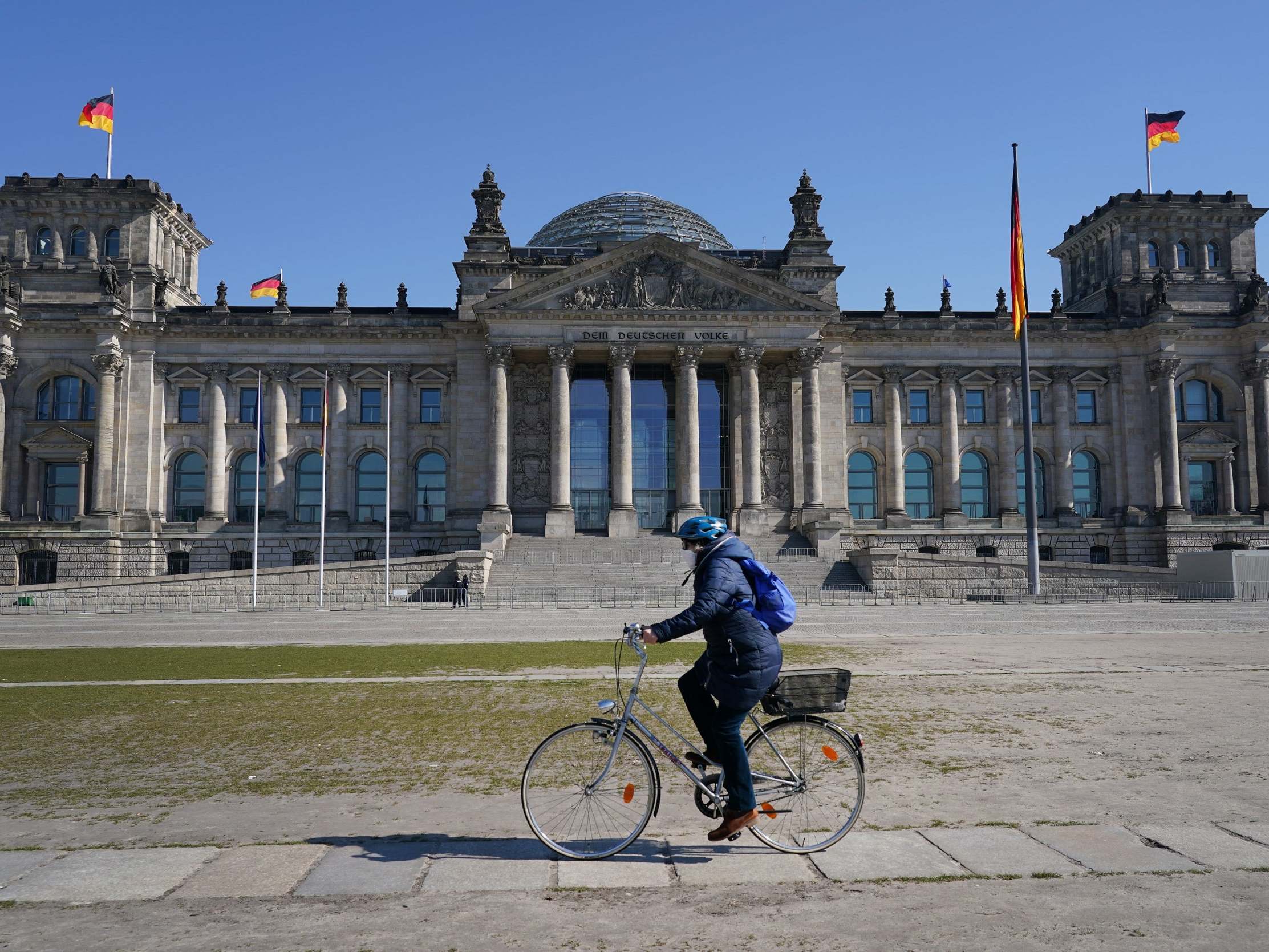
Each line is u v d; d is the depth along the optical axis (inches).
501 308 3860.7
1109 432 4296.3
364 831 523.8
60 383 4069.9
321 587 2925.7
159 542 3996.1
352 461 4163.4
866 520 4247.0
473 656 1395.2
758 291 3961.6
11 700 997.2
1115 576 3267.7
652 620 2191.2
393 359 4173.2
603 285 3946.9
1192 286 4365.2
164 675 1197.7
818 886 424.2
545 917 393.4
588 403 4168.3
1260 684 1043.9
